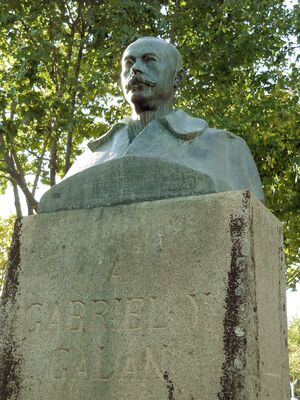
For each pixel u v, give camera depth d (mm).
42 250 2846
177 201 2625
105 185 2852
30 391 2637
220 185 2723
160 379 2389
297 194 9438
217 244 2484
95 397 2490
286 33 9195
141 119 3152
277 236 2920
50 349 2656
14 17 8594
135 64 3107
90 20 8805
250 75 9539
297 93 9320
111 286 2627
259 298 2490
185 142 2963
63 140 10195
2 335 2791
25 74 8359
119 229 2703
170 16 9445
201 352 2355
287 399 2693
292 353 27359
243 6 8930
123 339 2520
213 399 2279
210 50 9391
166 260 2555
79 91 8719
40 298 2766
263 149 9094
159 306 2498
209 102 9500
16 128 8961
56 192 2963
